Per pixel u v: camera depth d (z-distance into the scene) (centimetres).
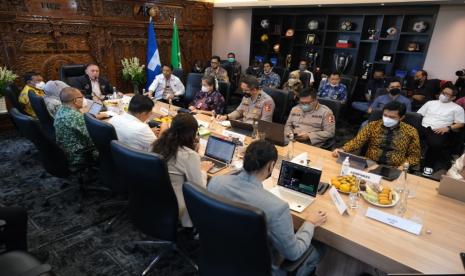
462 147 378
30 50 441
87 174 295
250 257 108
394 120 221
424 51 528
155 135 224
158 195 153
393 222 140
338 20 620
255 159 119
